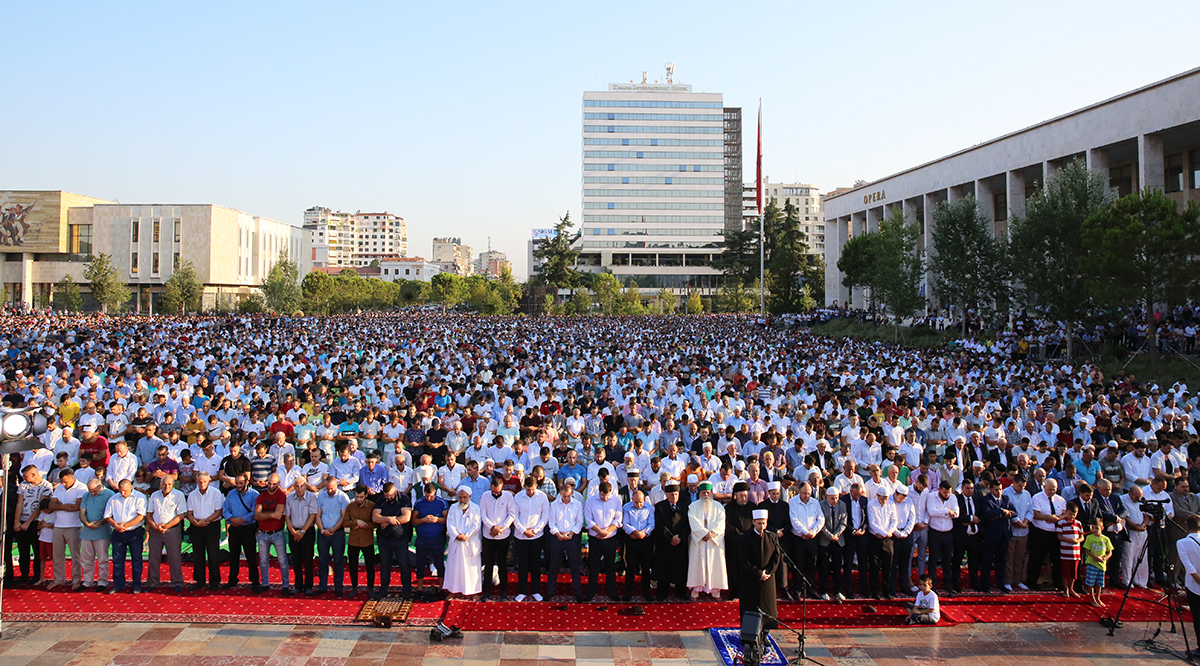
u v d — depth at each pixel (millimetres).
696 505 10227
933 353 33188
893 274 46188
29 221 85938
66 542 10188
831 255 76812
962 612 9836
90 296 86875
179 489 10984
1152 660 8406
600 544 10242
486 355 28953
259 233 100375
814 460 11164
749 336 49500
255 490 10508
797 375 22625
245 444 13391
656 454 13266
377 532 10297
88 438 12562
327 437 14758
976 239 40594
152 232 88375
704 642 8812
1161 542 10055
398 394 19359
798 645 8766
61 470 10242
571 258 112562
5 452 7922
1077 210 31219
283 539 10273
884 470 11789
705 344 39469
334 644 8539
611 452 13289
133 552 10016
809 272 95125
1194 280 26547
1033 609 9945
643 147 131875
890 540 10266
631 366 26781
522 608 9828
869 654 8539
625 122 131875
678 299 127438
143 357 25641
